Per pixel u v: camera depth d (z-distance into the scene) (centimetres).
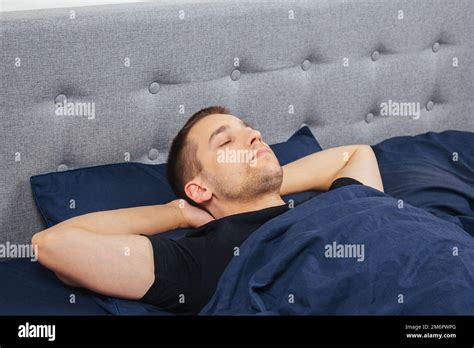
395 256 142
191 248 150
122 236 146
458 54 239
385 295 137
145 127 185
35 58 167
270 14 197
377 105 226
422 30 228
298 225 152
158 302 145
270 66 201
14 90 166
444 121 242
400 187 193
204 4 190
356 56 216
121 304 144
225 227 156
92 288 144
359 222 150
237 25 193
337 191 166
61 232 144
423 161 205
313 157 191
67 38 170
